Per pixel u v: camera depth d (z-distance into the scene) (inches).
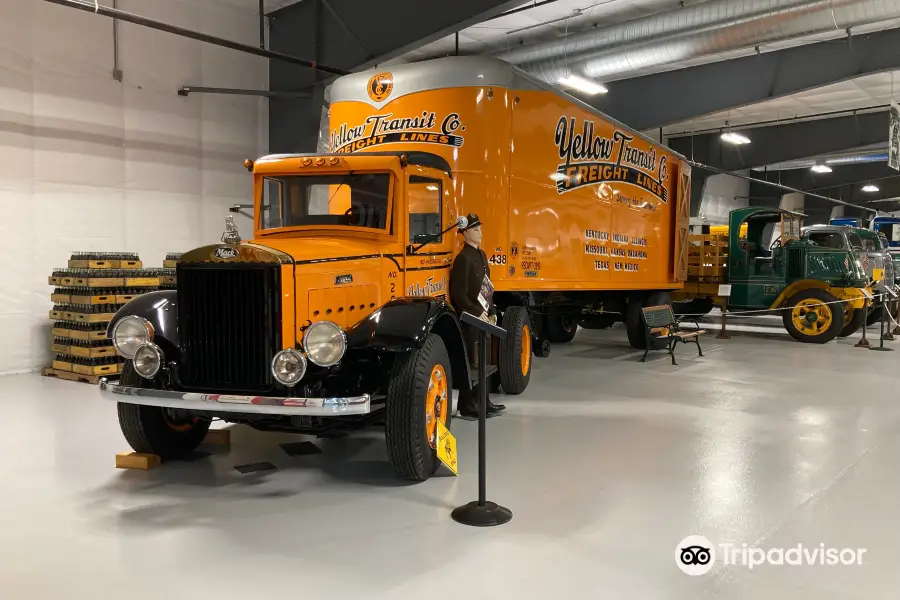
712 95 546.0
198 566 125.2
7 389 291.4
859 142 736.3
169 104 394.3
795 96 650.8
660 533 142.6
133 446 185.6
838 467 189.5
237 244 160.7
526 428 230.1
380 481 175.2
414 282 210.2
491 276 253.8
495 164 253.0
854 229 553.6
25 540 136.1
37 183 337.1
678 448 207.2
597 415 249.6
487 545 135.5
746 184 1079.0
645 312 383.6
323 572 123.1
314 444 211.6
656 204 405.1
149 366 160.1
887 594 118.2
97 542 135.6
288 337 158.9
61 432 219.3
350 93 268.8
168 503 158.1
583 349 441.4
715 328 594.9
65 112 346.6
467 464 189.5
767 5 368.2
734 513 154.4
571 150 303.6
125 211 374.6
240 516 150.2
